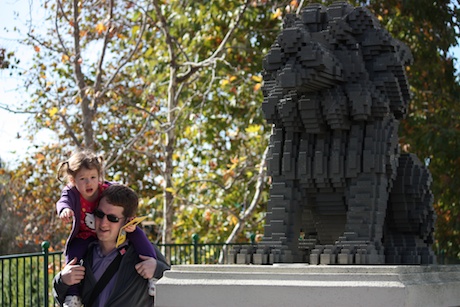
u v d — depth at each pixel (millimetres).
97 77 13203
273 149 5324
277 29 15312
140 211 17594
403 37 15203
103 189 4836
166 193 13930
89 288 4559
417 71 15422
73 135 13109
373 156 5094
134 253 4645
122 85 16406
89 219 4707
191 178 15852
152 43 16422
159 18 14211
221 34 15891
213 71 13844
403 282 4148
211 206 13680
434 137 14242
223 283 4352
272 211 5188
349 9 5477
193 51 16078
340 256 4691
